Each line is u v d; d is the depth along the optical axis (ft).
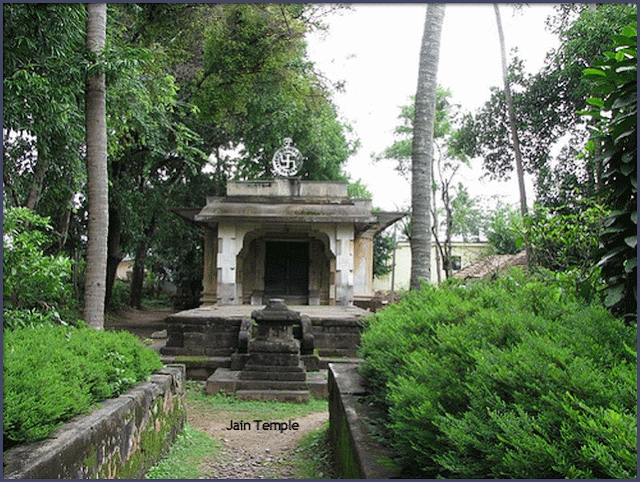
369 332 17.15
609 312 9.64
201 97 54.60
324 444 18.43
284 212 48.21
